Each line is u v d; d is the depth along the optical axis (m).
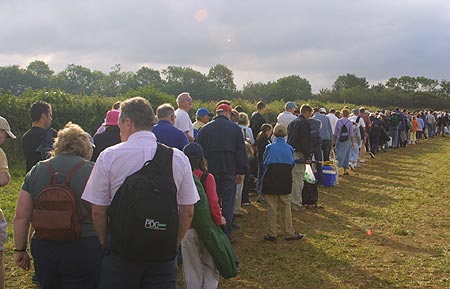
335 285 5.74
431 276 6.05
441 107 83.50
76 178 3.52
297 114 12.56
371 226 8.52
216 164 6.87
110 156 3.03
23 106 15.53
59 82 94.88
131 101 3.19
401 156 20.56
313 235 7.89
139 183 2.87
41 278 3.56
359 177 14.43
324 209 9.91
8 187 11.38
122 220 2.86
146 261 2.95
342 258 6.72
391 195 11.51
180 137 5.94
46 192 3.40
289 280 5.89
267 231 7.82
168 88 83.25
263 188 7.45
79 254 3.49
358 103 80.06
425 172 15.59
